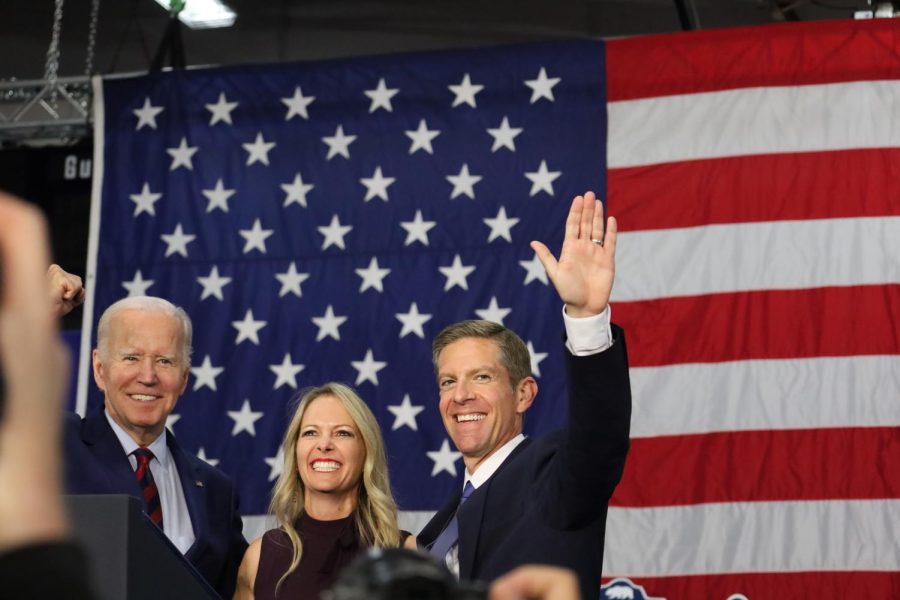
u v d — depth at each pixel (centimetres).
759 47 1107
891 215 1055
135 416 712
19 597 60
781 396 1035
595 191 1108
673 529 1023
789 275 1056
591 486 442
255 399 1124
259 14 1320
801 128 1084
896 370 1025
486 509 511
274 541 648
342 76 1185
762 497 1020
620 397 414
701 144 1098
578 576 470
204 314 1148
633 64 1129
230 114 1192
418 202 1145
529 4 1278
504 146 1138
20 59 1327
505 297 1109
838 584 996
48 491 60
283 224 1161
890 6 1153
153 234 1173
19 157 1241
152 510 693
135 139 1197
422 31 1294
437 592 72
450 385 632
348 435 659
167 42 1323
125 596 252
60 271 623
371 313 1128
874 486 1009
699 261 1072
